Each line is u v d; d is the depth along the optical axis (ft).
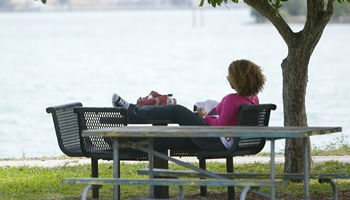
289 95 73.05
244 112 61.52
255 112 62.80
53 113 64.64
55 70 454.40
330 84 310.45
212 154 62.28
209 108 67.51
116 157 54.13
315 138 144.46
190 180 52.06
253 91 62.75
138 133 51.65
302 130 50.52
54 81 371.76
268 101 235.20
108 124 63.26
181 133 50.83
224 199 66.85
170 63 497.46
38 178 80.33
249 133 49.73
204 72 412.77
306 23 71.51
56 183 75.61
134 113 62.85
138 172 60.34
